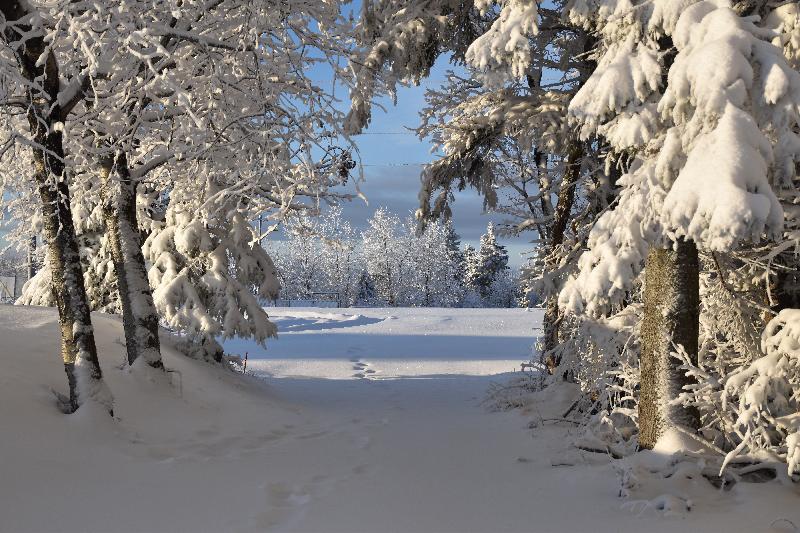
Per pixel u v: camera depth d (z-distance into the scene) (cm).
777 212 466
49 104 746
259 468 646
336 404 1180
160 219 1324
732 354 771
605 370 859
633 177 626
